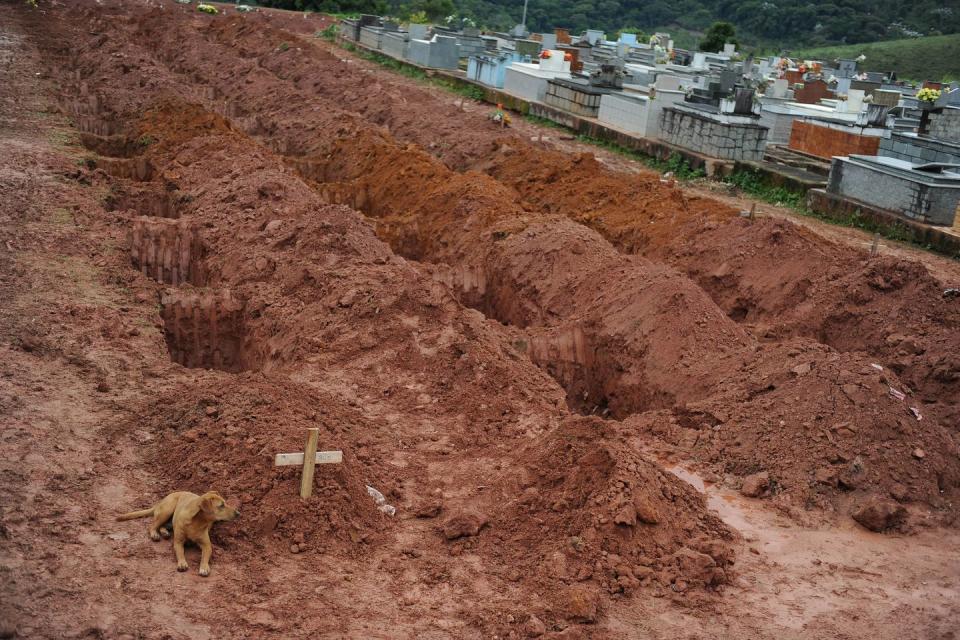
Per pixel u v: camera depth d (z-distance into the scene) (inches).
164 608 273.7
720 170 1023.6
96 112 1061.8
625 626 286.8
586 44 1867.6
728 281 649.0
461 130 1095.0
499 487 356.5
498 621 283.3
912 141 1020.5
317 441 328.5
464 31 1934.1
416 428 410.6
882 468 386.6
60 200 683.4
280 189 677.9
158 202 729.0
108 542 303.0
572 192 846.5
